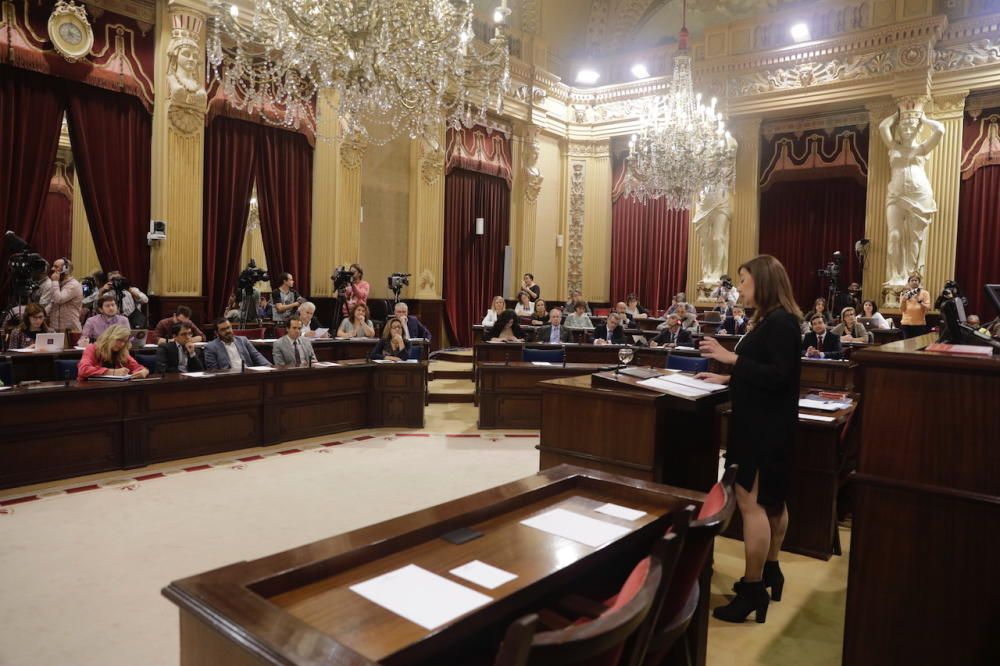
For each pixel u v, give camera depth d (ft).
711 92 42.55
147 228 28.02
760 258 10.47
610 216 47.98
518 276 45.55
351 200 34.50
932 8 35.86
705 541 5.63
